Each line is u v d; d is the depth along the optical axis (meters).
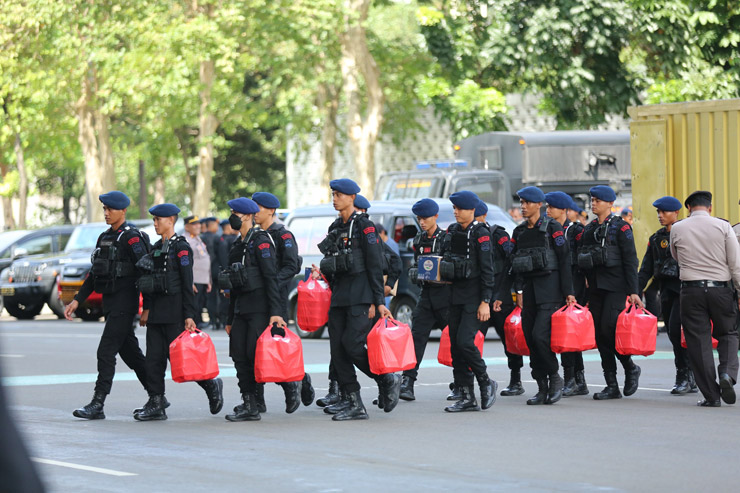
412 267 14.95
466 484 9.22
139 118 58.25
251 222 13.59
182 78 46.62
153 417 13.62
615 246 15.48
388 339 13.24
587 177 34.00
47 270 36.34
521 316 15.12
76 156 64.06
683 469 9.94
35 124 52.53
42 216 91.38
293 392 14.07
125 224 14.12
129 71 47.22
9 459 3.00
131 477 9.65
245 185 75.62
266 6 45.88
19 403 15.47
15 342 26.80
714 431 12.35
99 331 30.83
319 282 14.02
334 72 50.62
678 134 22.95
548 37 40.28
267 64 51.28
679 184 22.91
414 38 61.78
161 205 13.73
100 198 14.09
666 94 38.16
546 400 14.94
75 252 36.75
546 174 33.75
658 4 38.38
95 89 51.91
